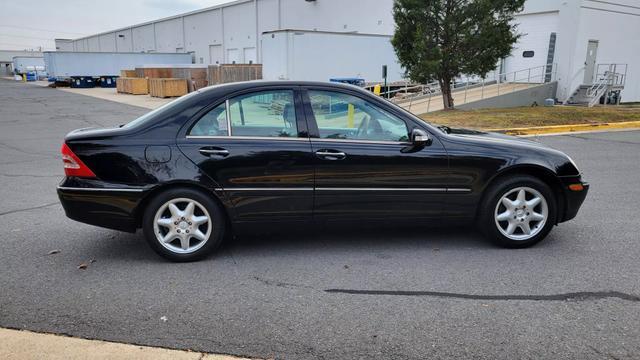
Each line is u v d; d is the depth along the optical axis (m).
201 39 53.88
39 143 12.83
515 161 4.71
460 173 4.64
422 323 3.41
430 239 5.14
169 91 34.62
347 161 4.48
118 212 4.36
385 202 4.61
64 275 4.24
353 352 3.06
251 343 3.16
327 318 3.48
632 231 5.39
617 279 4.12
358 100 4.63
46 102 30.09
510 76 26.31
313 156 4.45
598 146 11.63
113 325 3.37
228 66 32.03
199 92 4.60
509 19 17.30
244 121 4.50
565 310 3.59
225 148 4.39
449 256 4.67
